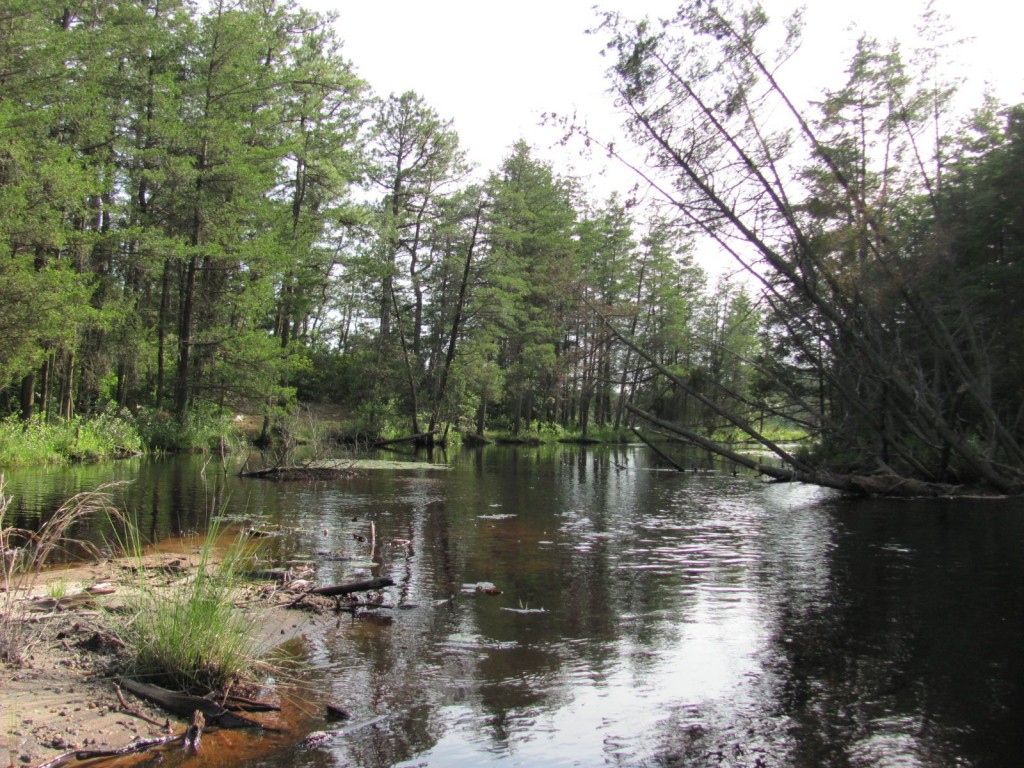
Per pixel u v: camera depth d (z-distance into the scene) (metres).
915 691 4.93
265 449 27.05
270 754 3.90
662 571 8.37
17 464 18.22
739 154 15.39
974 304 18.59
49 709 4.24
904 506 14.36
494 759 3.91
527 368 43.94
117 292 24.45
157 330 28.58
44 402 23.55
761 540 10.42
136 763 3.75
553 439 45.91
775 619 6.52
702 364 23.91
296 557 8.67
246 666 4.91
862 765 3.92
